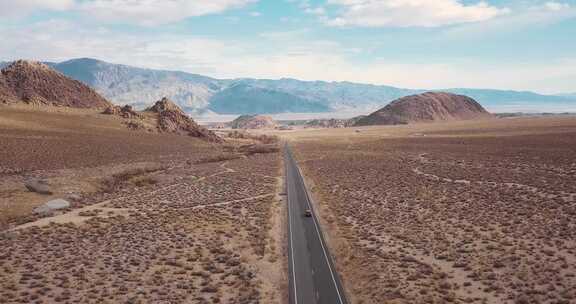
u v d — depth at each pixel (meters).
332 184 93.62
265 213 69.44
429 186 85.75
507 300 36.25
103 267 45.09
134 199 79.50
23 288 39.31
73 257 47.72
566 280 38.75
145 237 55.50
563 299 35.09
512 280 40.03
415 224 59.81
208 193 85.62
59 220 63.16
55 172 101.56
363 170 111.50
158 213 68.50
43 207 68.81
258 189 90.31
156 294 39.25
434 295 37.84
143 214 67.88
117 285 40.78
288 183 98.50
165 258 48.25
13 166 103.88
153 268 45.50
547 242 48.53
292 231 58.78
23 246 50.69
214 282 42.31
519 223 56.78
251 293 39.41
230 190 88.81
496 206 66.31
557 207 63.00
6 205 68.62
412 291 38.81
